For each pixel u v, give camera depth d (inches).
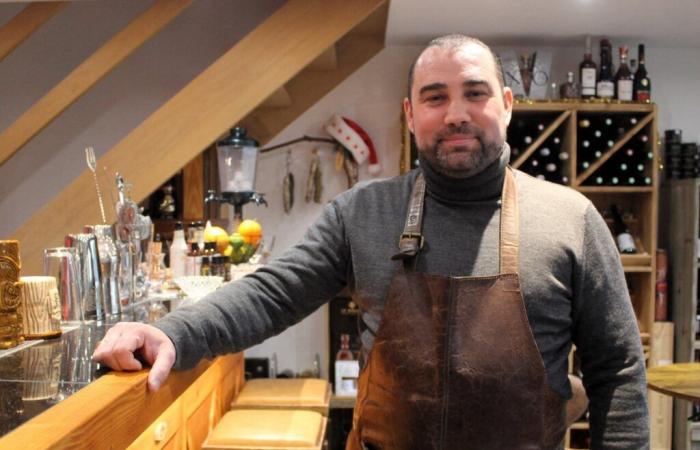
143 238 79.4
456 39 50.1
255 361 148.9
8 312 48.6
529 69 141.7
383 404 48.6
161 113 106.0
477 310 46.8
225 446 79.8
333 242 52.8
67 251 60.2
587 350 50.3
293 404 96.3
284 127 149.3
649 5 119.2
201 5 143.6
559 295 47.4
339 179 150.4
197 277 80.4
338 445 140.0
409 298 48.1
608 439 48.8
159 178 106.0
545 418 46.8
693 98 150.9
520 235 48.0
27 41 143.9
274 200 150.1
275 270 51.7
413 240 49.1
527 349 46.2
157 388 40.6
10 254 48.7
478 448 46.5
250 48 106.0
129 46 104.7
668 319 146.4
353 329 147.2
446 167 48.4
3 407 34.2
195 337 44.9
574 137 137.3
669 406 139.8
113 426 35.2
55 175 145.5
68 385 38.4
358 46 148.0
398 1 117.6
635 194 148.4
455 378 46.4
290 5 106.1
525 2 118.0
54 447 28.7
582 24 132.0
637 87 140.6
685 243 140.4
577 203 49.5
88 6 143.9
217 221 138.8
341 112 149.1
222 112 105.9
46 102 104.3
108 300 64.7
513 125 147.1
